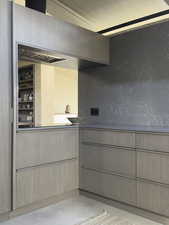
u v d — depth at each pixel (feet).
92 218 7.70
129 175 8.18
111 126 9.50
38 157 8.18
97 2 10.47
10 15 7.14
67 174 9.38
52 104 17.72
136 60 9.68
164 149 7.22
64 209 8.43
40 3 9.01
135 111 9.71
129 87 9.93
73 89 21.49
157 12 10.12
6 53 7.08
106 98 10.83
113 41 10.49
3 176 7.08
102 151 9.06
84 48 9.40
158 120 8.94
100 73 11.09
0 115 6.96
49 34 8.11
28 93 18.44
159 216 7.43
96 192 9.29
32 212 8.13
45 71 17.13
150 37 9.21
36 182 8.14
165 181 7.20
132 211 8.20
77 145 9.89
